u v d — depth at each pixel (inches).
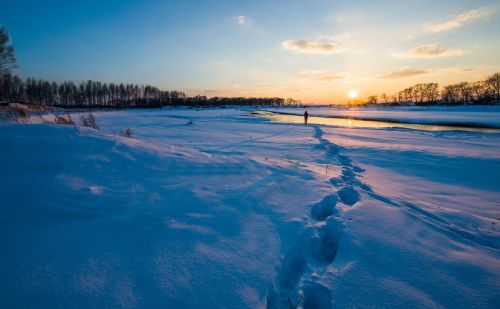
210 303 80.3
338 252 117.4
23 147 150.5
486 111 2014.0
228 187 173.0
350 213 153.3
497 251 118.0
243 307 79.8
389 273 100.8
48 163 143.8
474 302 86.7
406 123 1130.0
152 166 179.0
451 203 183.0
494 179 245.0
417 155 356.8
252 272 95.8
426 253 114.5
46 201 121.1
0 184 124.0
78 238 104.5
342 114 1923.0
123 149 183.6
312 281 97.4
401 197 189.9
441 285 94.5
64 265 90.1
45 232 105.2
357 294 89.7
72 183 135.2
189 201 145.4
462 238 128.9
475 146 449.7
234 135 566.3
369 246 118.7
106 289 81.8
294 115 1856.5
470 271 102.3
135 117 1157.7
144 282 86.2
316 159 322.0
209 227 123.1
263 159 269.6
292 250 115.3
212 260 100.3
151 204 134.8
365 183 220.2
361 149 401.1
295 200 167.5
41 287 80.2
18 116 322.7
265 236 121.1
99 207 124.6
